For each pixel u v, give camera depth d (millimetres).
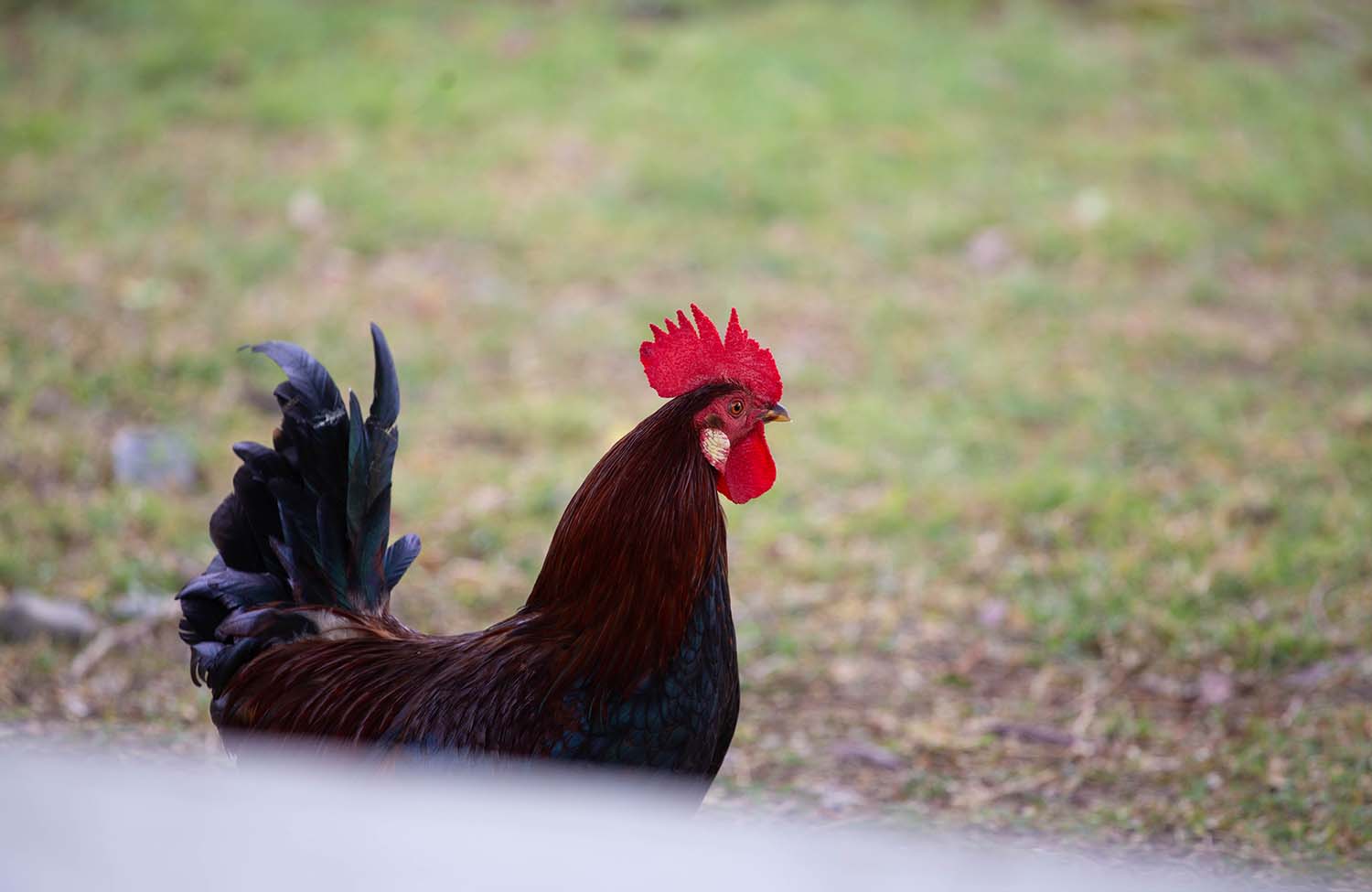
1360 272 13969
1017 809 6266
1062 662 7820
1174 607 8172
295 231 13531
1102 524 9234
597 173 15055
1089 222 14484
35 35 17312
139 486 9297
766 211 14523
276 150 15156
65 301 11562
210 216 13703
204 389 10602
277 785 1712
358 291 12539
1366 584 8422
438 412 10773
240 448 4820
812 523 9391
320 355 11195
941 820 6113
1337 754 6613
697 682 4277
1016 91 17250
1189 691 7473
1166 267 13875
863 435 10547
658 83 16844
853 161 15438
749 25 18438
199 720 6785
